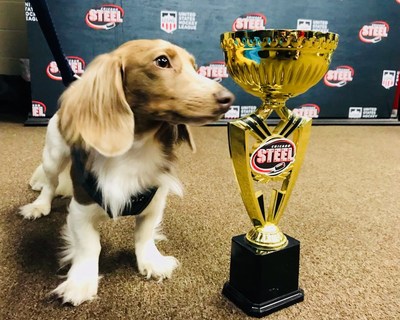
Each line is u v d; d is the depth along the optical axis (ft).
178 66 3.25
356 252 4.42
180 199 5.85
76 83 3.49
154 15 10.80
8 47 12.66
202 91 3.13
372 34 12.17
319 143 9.96
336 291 3.67
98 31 10.59
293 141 3.49
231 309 3.40
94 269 3.64
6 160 7.52
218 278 3.85
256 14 11.33
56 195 5.68
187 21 11.02
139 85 3.22
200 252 4.33
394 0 12.01
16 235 4.60
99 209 3.56
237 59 3.19
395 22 12.19
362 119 12.75
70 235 3.82
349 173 7.52
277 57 3.00
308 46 2.95
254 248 3.33
